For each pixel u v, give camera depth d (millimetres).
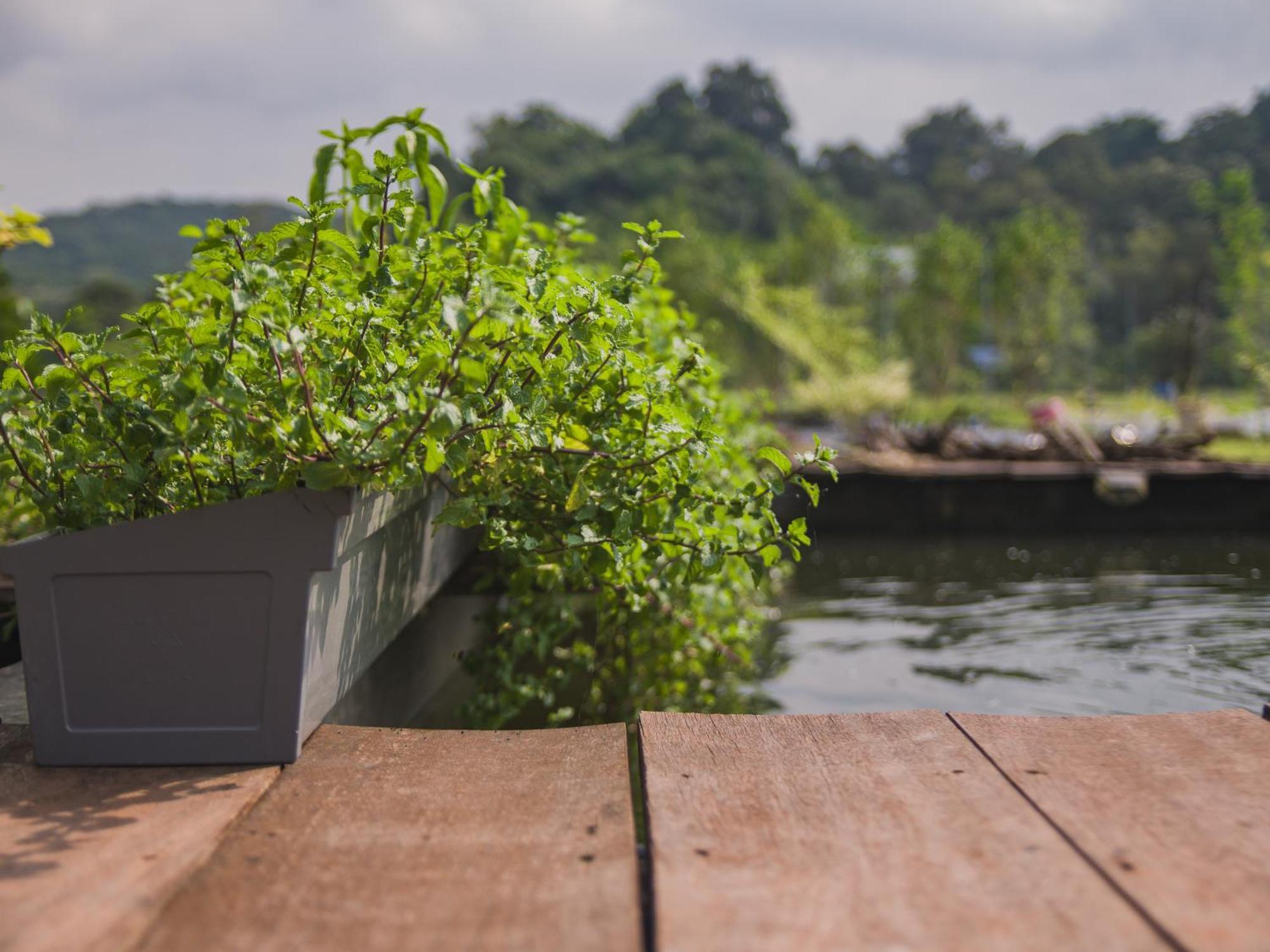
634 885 1221
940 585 6480
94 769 1652
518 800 1509
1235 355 21688
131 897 1190
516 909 1159
